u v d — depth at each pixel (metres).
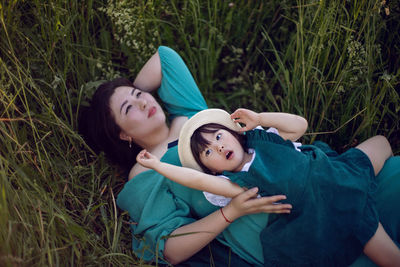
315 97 2.19
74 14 2.10
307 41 2.15
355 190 1.59
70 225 1.56
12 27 1.83
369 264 1.62
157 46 2.39
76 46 2.15
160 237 1.71
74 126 2.09
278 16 2.47
